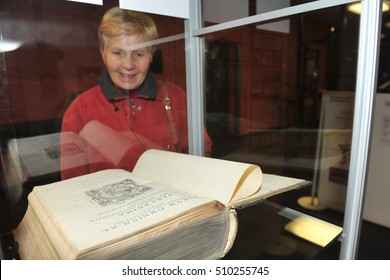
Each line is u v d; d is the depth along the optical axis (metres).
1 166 0.53
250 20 0.59
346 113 1.62
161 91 0.73
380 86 1.58
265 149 1.34
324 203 1.54
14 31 0.52
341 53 2.33
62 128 0.60
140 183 0.50
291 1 0.51
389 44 1.51
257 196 0.46
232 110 1.08
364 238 1.53
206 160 0.53
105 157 0.66
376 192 1.66
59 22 0.56
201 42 0.76
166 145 0.75
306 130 2.04
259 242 0.48
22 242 0.45
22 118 0.55
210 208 0.39
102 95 0.64
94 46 0.61
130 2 0.60
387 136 1.57
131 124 0.69
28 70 0.54
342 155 1.60
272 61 1.34
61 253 0.31
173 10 0.68
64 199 0.44
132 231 0.33
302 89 2.35
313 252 0.46
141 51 0.67
